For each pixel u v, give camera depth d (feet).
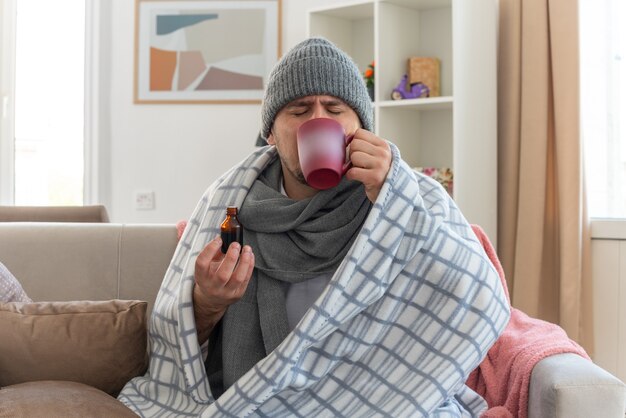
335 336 4.71
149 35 15.31
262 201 5.13
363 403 4.67
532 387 4.87
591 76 11.95
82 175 15.69
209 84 15.21
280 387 4.46
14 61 15.46
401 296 4.80
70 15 15.67
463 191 11.77
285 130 4.86
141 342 5.32
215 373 5.00
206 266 4.26
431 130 13.42
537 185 11.64
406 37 13.24
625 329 11.32
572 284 11.31
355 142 4.44
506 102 12.04
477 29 11.85
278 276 4.92
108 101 15.43
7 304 5.33
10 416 4.18
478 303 4.75
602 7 11.89
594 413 4.53
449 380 4.63
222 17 15.19
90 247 6.23
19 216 7.62
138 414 4.90
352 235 4.92
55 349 5.14
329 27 13.93
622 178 11.84
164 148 15.31
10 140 15.43
